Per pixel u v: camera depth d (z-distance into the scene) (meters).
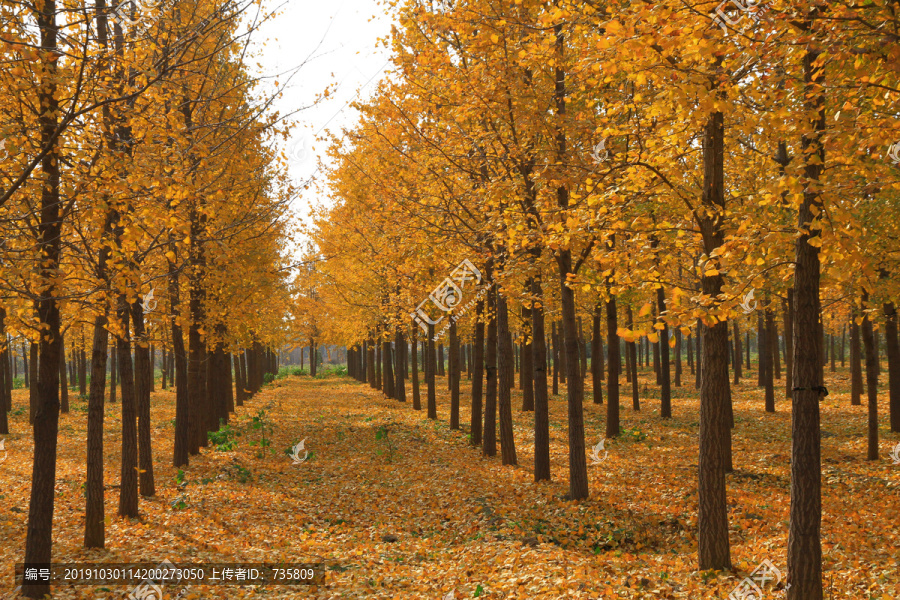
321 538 8.31
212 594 5.92
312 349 59.72
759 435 15.48
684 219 7.51
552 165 6.85
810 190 4.12
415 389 24.48
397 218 11.61
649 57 4.84
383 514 9.62
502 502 9.60
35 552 5.61
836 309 13.82
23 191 5.36
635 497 9.55
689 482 10.34
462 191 11.23
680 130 5.66
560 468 12.37
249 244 13.49
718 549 6.30
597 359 23.78
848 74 4.55
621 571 6.41
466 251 11.40
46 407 5.75
